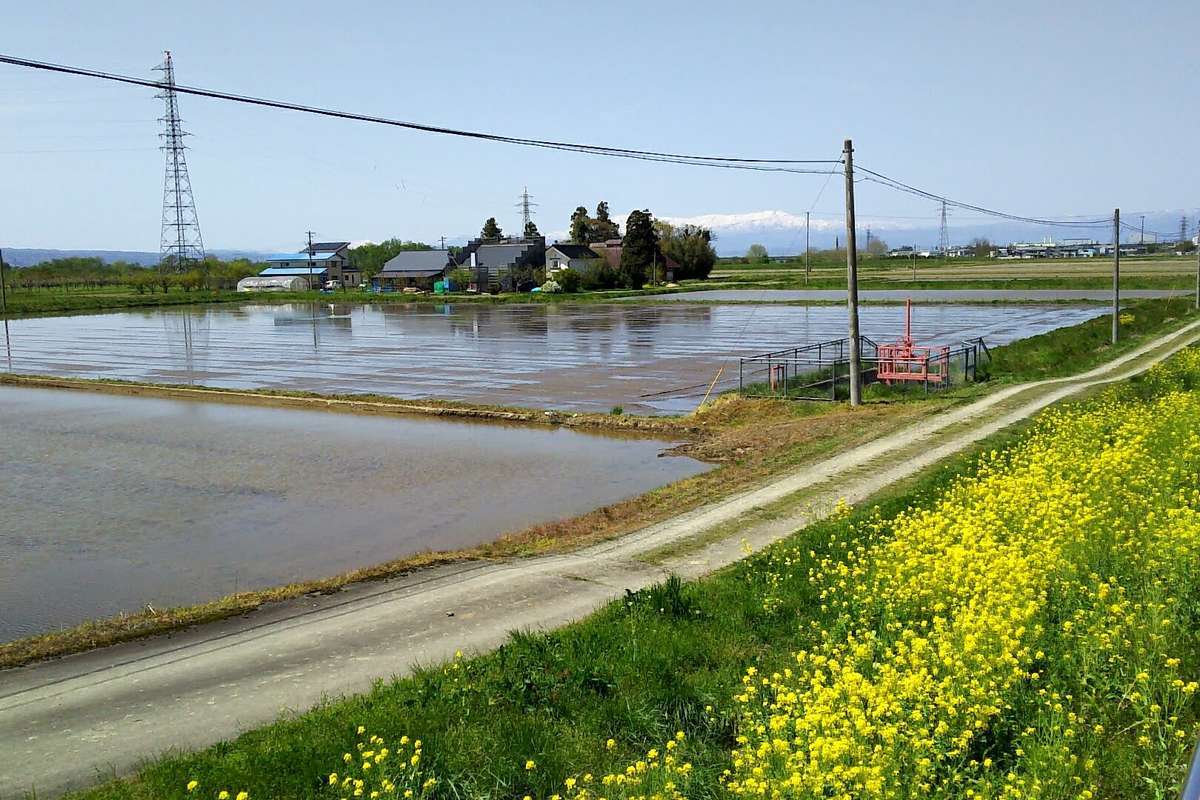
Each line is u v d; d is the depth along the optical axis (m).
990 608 7.25
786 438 22.09
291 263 144.50
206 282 122.38
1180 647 7.04
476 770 6.40
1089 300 68.25
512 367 40.09
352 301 99.12
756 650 8.39
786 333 52.03
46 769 7.04
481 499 18.55
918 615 8.43
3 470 21.66
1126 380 27.61
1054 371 31.84
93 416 29.64
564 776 6.36
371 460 22.52
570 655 8.25
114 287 134.62
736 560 11.95
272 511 17.81
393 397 31.94
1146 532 9.17
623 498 18.39
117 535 16.36
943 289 87.75
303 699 8.16
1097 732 5.89
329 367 41.38
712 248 134.12
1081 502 10.52
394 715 7.17
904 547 9.38
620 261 121.25
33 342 56.09
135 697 8.52
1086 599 8.06
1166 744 5.70
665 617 9.38
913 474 16.33
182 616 11.30
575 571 12.00
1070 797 5.21
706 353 43.62
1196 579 8.13
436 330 60.94
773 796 5.12
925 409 23.89
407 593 11.62
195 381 37.38
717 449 22.52
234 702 8.20
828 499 15.02
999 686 6.36
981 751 5.97
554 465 21.72
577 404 30.05
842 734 5.49
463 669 8.09
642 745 6.72
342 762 6.48
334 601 11.55
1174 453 12.68
